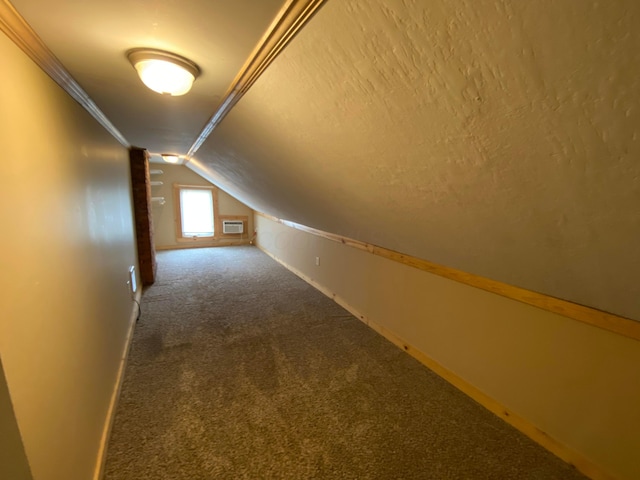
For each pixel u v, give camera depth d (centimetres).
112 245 206
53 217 103
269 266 492
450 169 99
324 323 283
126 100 160
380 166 123
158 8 80
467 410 172
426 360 216
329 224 293
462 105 73
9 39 80
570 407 138
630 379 118
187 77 117
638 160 60
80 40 97
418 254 208
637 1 40
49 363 92
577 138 64
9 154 75
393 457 141
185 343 243
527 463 139
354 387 192
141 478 129
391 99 85
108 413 156
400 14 62
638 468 119
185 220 631
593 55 49
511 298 157
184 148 336
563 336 138
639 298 105
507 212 103
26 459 74
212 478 130
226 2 76
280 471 134
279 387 190
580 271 111
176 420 162
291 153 169
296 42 87
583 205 81
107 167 210
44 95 104
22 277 78
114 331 192
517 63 57
